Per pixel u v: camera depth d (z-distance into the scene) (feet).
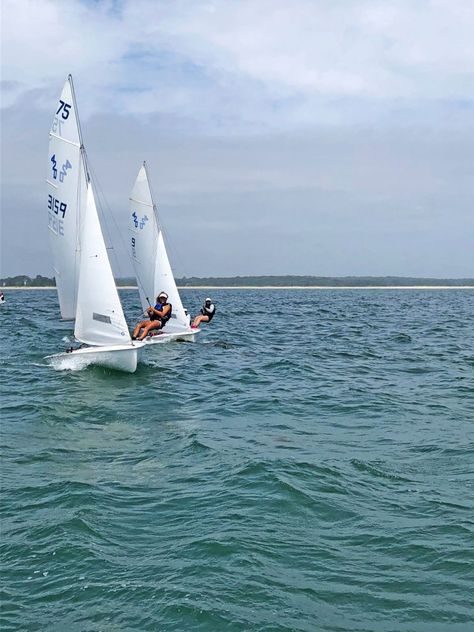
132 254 87.45
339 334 113.39
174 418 45.24
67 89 59.21
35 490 29.55
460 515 26.78
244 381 61.00
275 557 23.07
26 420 43.70
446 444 38.22
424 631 18.80
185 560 22.75
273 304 264.93
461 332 118.11
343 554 23.39
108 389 54.90
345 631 18.76
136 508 27.50
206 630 18.78
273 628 18.84
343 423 44.14
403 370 68.90
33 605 19.97
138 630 18.76
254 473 31.89
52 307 213.05
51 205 62.59
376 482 31.01
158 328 68.74
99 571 21.95
